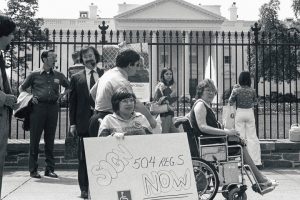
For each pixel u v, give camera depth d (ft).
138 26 149.69
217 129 16.43
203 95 17.01
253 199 17.83
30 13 101.19
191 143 16.57
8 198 17.94
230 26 148.97
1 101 10.77
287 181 21.88
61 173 24.39
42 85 22.33
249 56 27.86
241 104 24.75
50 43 26.86
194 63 119.03
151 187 10.57
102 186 10.25
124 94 12.40
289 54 28.14
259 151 24.77
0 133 10.94
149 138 10.84
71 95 18.39
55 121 22.80
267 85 108.68
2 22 11.04
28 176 23.22
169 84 25.54
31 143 22.43
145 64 21.34
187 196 10.76
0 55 11.34
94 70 18.72
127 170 10.51
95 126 14.43
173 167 10.84
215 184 16.12
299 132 26.66
